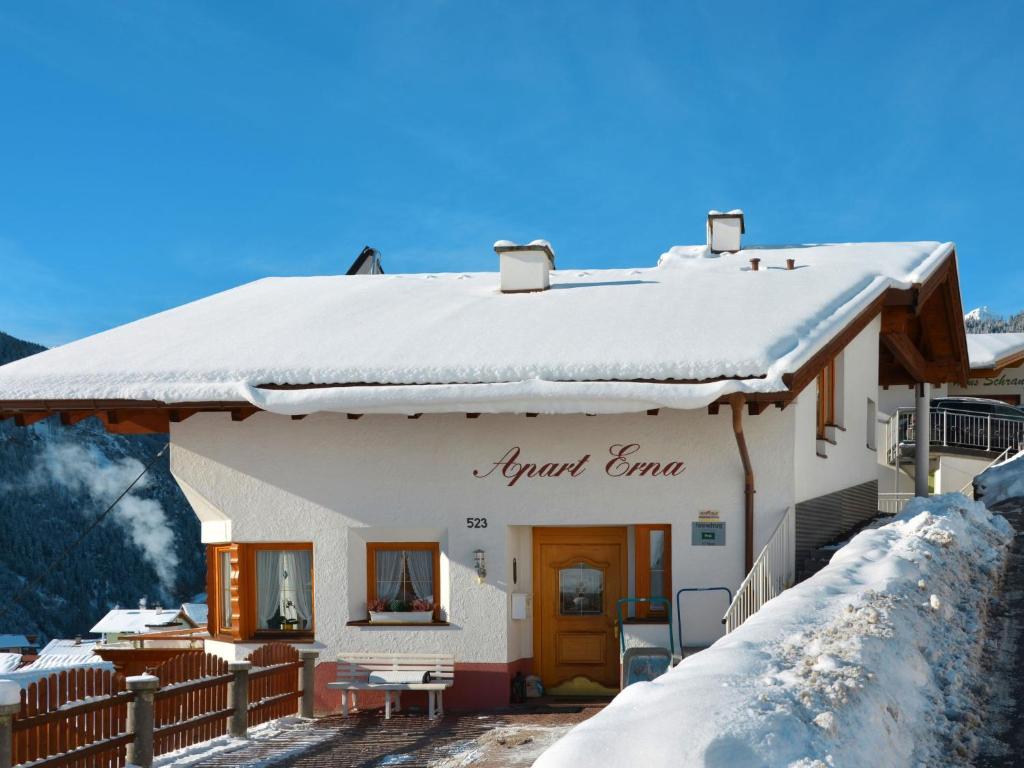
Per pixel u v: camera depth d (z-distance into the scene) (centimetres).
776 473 1248
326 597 1320
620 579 1339
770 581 1170
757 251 1869
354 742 1057
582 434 1286
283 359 1289
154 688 956
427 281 1830
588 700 1316
